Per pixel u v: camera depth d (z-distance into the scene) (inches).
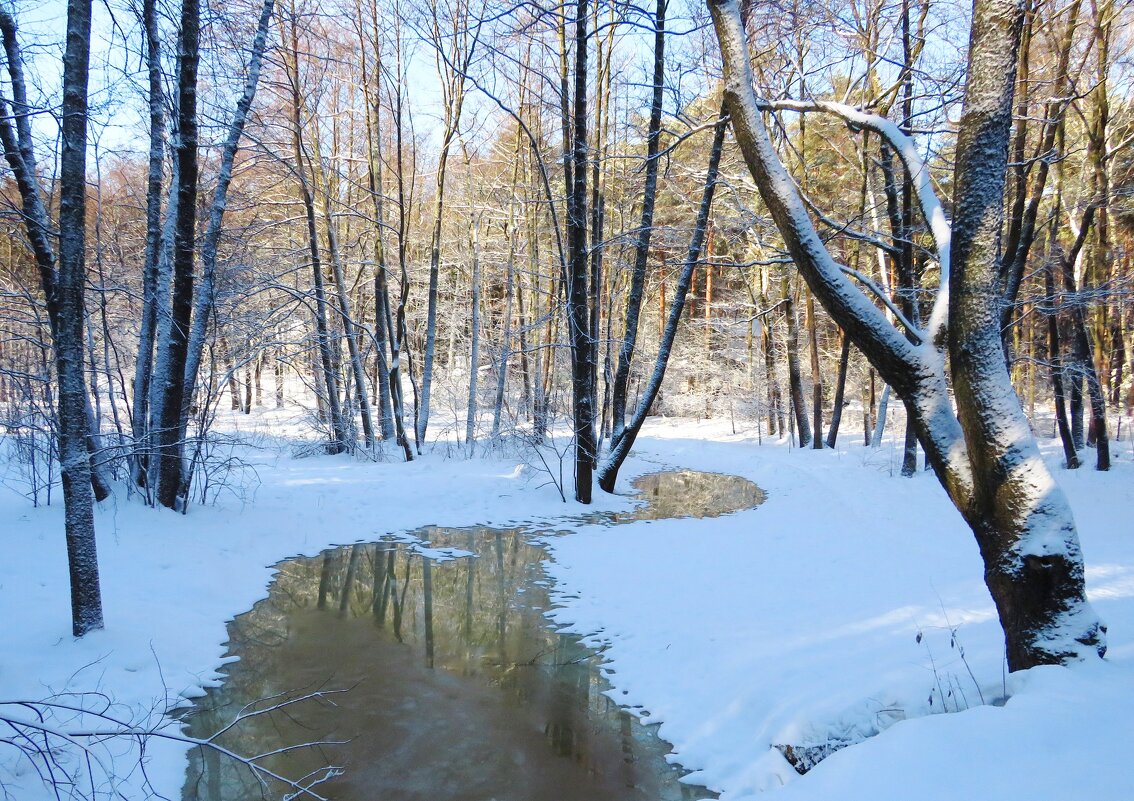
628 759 180.2
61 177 195.9
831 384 1182.9
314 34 478.9
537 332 906.1
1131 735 108.7
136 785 160.9
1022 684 136.4
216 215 381.7
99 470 345.4
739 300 1123.3
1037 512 144.7
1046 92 495.5
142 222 506.0
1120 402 795.4
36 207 261.4
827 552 357.1
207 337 425.1
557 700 213.6
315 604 299.0
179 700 203.5
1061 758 104.3
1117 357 800.3
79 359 210.1
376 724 197.9
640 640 256.2
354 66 697.6
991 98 153.3
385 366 783.1
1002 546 148.5
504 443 711.1
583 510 493.7
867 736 154.3
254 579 322.7
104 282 422.3
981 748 111.0
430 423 1024.2
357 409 776.3
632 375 1021.8
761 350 1048.2
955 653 183.5
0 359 382.6
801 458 768.9
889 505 465.4
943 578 282.4
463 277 1171.3
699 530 430.3
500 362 742.5
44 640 210.4
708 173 488.4
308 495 481.4
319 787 166.6
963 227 156.3
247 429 900.6
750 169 188.1
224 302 456.4
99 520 329.1
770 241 773.3
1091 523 380.8
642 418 536.7
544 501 510.3
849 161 694.5
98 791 153.9
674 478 676.1
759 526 438.3
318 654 246.7
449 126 710.5
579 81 454.9
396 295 1007.0
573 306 497.4
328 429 698.8
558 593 316.5
